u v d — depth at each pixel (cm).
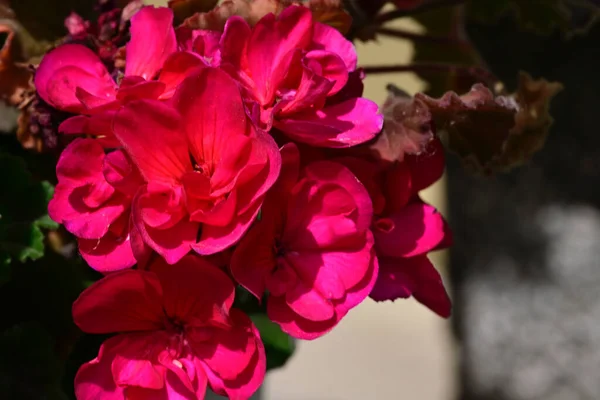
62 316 50
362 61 90
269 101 44
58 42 49
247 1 46
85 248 44
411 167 47
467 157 52
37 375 49
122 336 45
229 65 44
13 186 49
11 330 49
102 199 44
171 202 43
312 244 45
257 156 43
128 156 43
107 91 46
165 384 45
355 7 52
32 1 51
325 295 44
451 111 48
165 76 44
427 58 60
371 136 45
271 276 45
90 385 44
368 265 45
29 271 50
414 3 53
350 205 44
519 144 52
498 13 60
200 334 44
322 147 45
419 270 47
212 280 44
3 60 50
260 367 44
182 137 44
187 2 47
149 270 44
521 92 52
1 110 50
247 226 43
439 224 47
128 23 48
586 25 59
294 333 44
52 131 48
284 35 45
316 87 44
